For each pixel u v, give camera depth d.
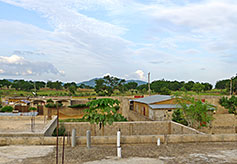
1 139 10.69
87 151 9.89
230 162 8.53
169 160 8.75
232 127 23.81
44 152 9.56
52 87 164.25
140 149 10.38
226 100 36.81
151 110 27.00
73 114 37.91
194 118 20.41
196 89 62.06
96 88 94.88
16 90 143.75
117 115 15.82
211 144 11.44
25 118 21.81
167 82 123.44
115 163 8.30
